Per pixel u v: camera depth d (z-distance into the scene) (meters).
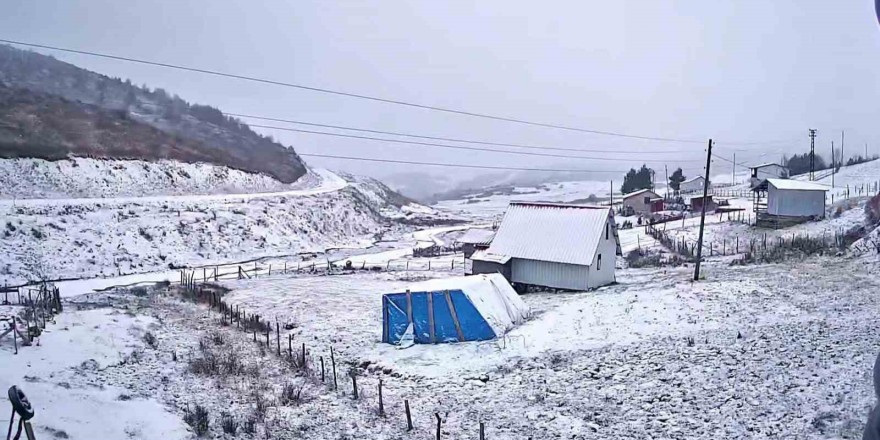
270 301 35.66
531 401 18.08
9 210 47.53
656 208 87.19
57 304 27.83
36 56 116.56
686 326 24.41
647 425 15.59
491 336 25.45
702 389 17.47
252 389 18.66
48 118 72.44
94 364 19.22
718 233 56.19
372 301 35.41
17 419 12.62
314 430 15.68
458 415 17.27
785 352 19.44
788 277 31.56
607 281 38.78
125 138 76.31
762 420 14.90
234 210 65.31
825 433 13.56
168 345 23.25
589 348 22.98
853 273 31.48
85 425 13.30
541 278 38.09
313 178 114.00
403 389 19.94
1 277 40.03
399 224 101.44
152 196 65.38
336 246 72.12
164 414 15.20
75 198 57.59
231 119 128.62
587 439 15.13
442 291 25.92
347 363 23.22
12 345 19.75
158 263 50.66
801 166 143.75
